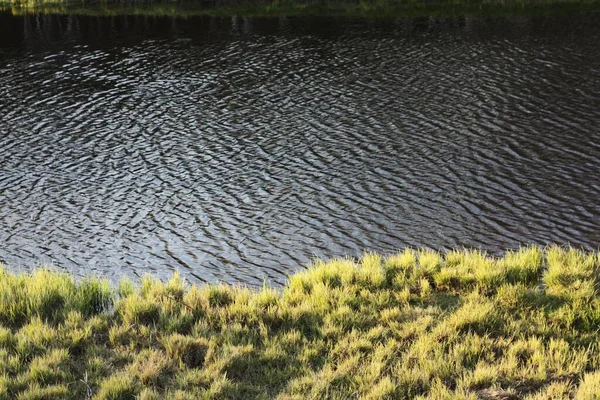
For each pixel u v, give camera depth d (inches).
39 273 540.4
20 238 826.2
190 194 940.6
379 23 2122.3
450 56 1624.0
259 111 1307.8
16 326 448.1
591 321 419.8
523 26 1920.5
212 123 1254.3
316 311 452.1
